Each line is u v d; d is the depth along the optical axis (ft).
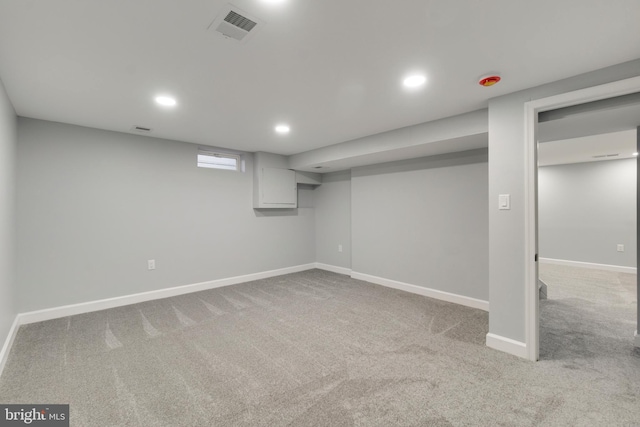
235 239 15.42
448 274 12.56
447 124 9.91
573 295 13.30
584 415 5.47
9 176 8.29
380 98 8.27
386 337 8.87
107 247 11.56
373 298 12.82
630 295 13.29
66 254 10.68
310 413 5.57
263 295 13.28
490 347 8.14
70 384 6.49
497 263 8.00
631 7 4.51
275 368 7.16
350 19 4.84
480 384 6.45
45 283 10.28
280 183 16.52
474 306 11.68
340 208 17.87
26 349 8.09
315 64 6.38
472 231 11.85
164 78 6.99
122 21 4.84
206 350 8.08
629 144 13.83
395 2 4.42
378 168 15.28
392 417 5.44
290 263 17.98
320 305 11.87
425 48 5.76
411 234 13.87
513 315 7.76
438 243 12.90
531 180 7.41
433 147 11.31
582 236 19.58
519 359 7.50
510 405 5.76
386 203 14.92
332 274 17.52
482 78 6.96
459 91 7.76
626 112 7.06
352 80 7.17
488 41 5.51
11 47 5.58
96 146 11.29
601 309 11.43
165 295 12.98
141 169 12.37
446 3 4.46
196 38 5.37
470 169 11.89
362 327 9.64
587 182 19.42
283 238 17.60
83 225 11.03
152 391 6.26
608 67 6.43
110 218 11.63
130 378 6.73
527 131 7.47
